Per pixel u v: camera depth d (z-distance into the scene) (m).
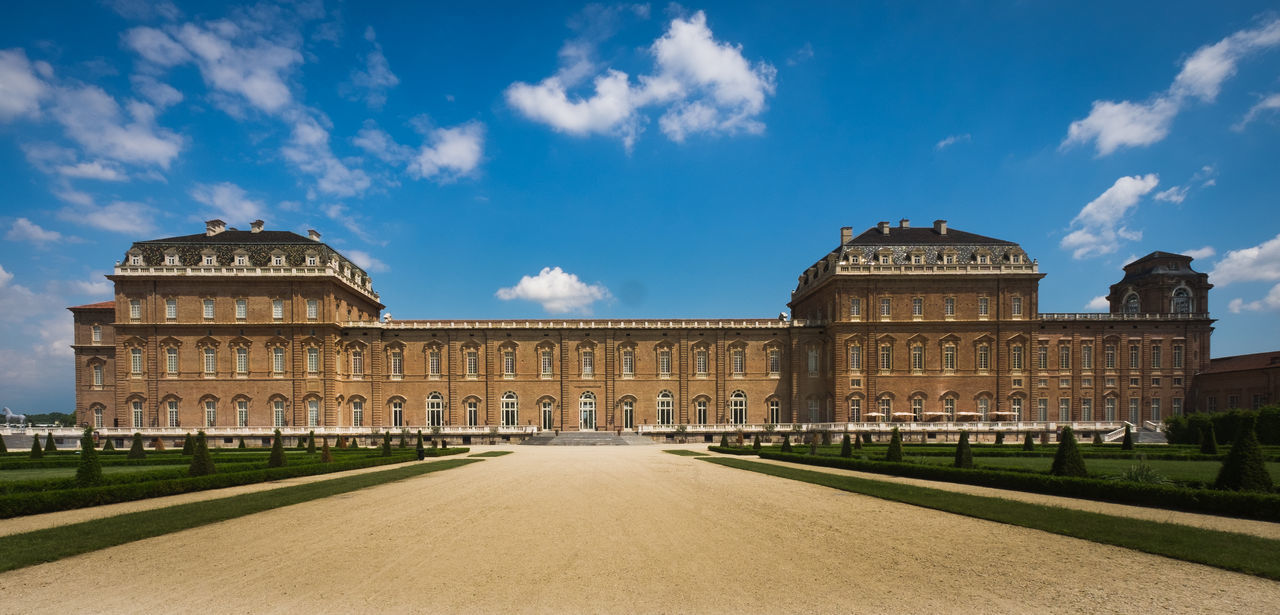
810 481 38.69
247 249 97.06
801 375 103.06
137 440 57.00
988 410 96.69
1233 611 14.71
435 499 31.67
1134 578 17.23
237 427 92.12
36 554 19.59
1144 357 99.50
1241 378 92.06
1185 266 104.00
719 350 103.94
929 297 97.94
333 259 99.38
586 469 47.44
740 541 21.83
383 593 16.28
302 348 94.94
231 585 16.94
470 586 16.84
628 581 17.23
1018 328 97.38
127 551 20.52
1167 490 27.66
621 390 103.06
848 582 17.06
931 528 23.91
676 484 37.59
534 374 102.50
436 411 101.31
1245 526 23.59
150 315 94.25
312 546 21.19
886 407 96.88
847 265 97.94
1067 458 35.00
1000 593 16.09
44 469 50.00
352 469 49.53
